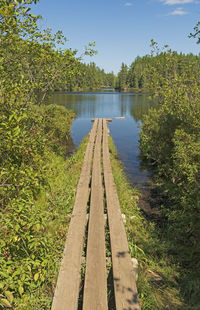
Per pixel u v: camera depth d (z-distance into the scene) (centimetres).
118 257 370
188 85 769
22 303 279
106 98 5659
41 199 526
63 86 659
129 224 530
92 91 9281
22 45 475
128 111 3272
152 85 805
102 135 1504
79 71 617
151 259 422
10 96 398
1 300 239
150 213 620
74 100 4791
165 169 823
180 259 419
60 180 667
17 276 294
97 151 1067
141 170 975
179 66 799
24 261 302
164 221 573
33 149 408
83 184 674
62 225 467
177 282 370
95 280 319
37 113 535
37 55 533
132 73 10262
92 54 588
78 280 316
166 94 761
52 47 543
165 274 384
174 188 655
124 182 795
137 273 355
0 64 435
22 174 340
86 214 536
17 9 340
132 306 280
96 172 780
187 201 517
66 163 882
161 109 977
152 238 490
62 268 338
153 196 723
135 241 471
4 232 313
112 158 1071
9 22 355
